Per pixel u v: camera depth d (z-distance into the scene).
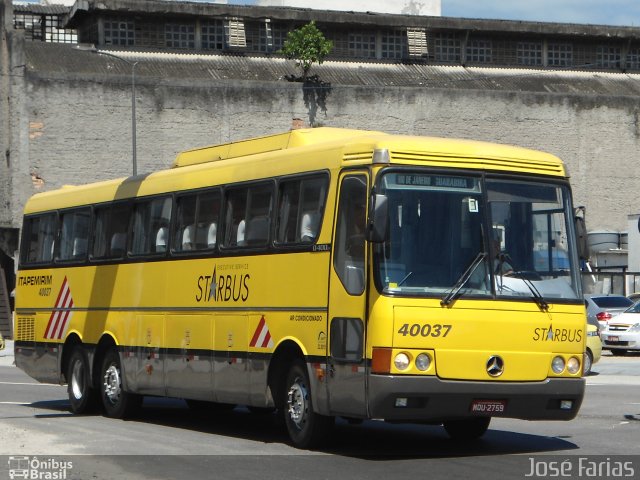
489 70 72.00
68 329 21.28
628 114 71.69
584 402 22.36
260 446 15.51
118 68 63.50
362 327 13.82
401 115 66.69
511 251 14.32
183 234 18.09
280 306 15.47
